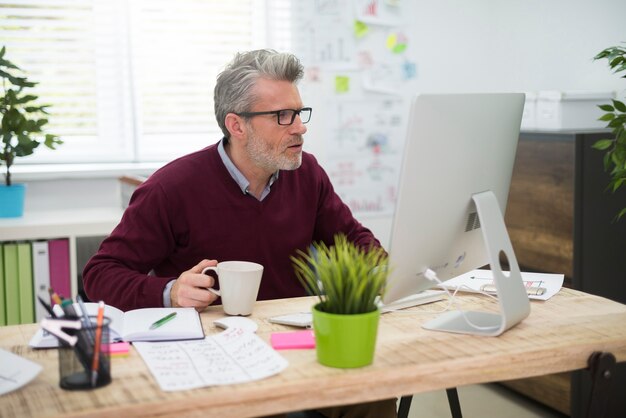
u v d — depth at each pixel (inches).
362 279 50.1
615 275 108.6
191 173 76.1
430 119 54.3
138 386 47.4
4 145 119.5
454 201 58.8
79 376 47.5
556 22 136.6
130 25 135.4
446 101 55.3
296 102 73.3
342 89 145.6
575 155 103.9
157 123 139.9
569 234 105.7
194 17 139.1
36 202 130.6
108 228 116.8
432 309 65.7
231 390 46.3
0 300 112.5
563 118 115.6
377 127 149.2
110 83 135.9
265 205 77.6
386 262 53.6
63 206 132.3
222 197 76.2
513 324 58.7
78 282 131.0
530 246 113.1
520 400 119.3
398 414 78.9
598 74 127.0
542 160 109.7
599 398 56.2
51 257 114.5
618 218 105.7
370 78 147.3
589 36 129.1
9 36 128.3
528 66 144.3
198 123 142.1
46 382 48.5
